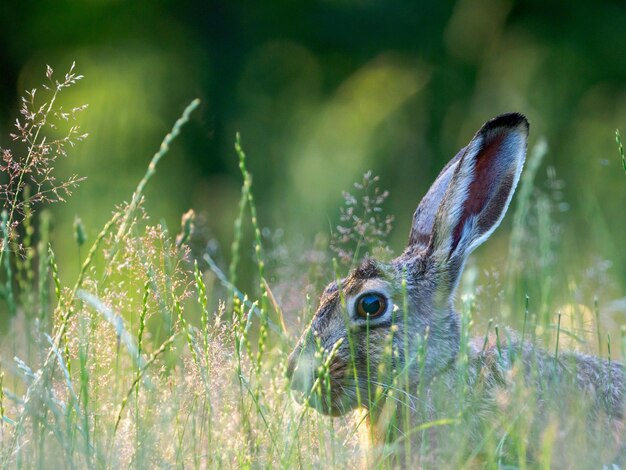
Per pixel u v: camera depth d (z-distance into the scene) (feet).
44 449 25.03
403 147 91.71
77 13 91.91
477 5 94.84
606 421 27.35
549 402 26.71
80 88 88.12
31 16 90.84
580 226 60.08
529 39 94.38
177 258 32.22
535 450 25.80
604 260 44.60
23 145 65.41
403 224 64.59
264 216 74.23
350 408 29.50
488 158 31.91
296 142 92.38
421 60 95.20
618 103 90.79
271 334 35.55
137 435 25.53
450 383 29.14
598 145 86.74
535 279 38.11
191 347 27.53
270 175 88.69
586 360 30.40
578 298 38.93
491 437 25.31
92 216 66.80
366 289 29.81
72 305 28.19
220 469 24.89
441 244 30.78
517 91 93.97
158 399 27.84
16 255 31.65
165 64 93.50
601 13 93.40
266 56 96.27
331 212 73.92
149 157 87.35
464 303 28.02
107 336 30.32
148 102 90.79
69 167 69.31
